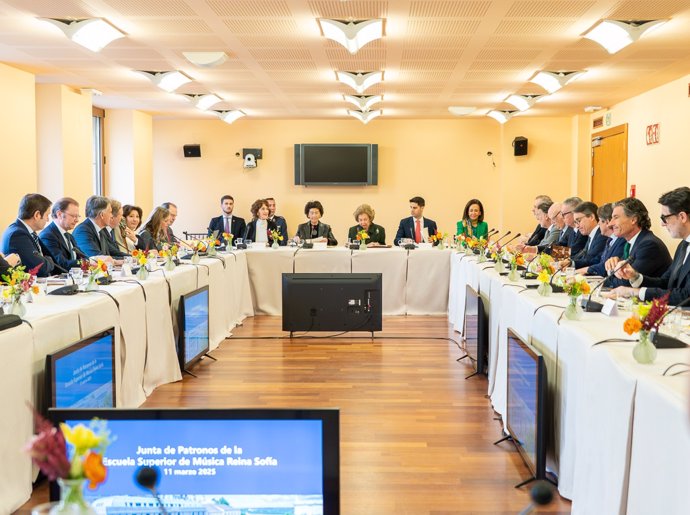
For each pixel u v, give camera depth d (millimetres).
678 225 4016
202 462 1329
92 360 3342
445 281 7734
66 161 8656
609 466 2326
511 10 5102
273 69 7438
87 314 3510
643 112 9219
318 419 1315
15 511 2734
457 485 3143
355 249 7828
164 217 7098
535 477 3037
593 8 5059
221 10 5098
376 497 3010
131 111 10906
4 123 7281
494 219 11961
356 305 6402
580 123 11422
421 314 7789
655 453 1972
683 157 8039
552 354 3215
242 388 4777
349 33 5379
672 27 5637
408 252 7738
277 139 12000
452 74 7715
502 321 4297
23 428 2834
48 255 5484
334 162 11820
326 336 6625
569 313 3158
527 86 8516
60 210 5562
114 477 1334
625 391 2209
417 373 5227
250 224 9047
